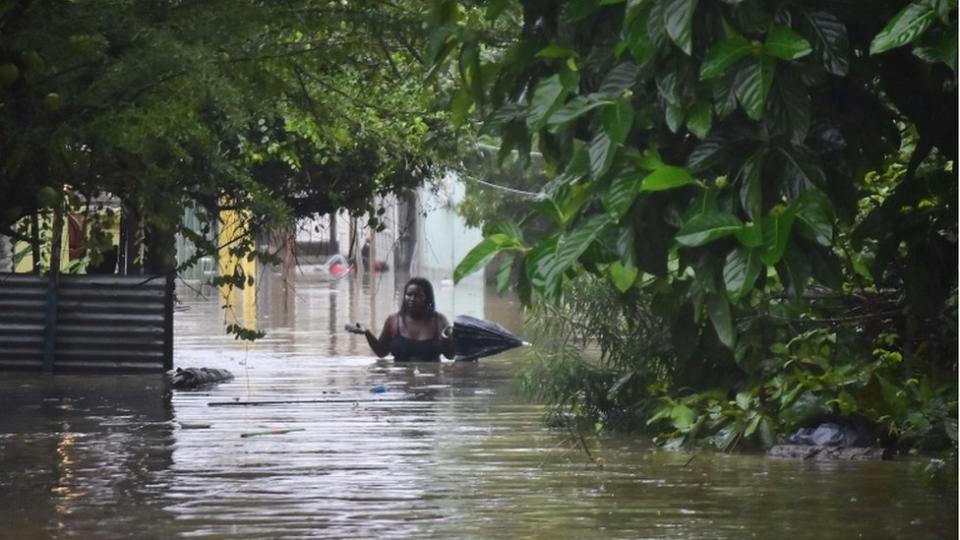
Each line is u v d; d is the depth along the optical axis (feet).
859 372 111.45
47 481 99.35
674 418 115.75
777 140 57.47
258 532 81.82
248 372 182.50
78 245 179.63
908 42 55.21
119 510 88.63
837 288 59.98
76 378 172.45
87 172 113.19
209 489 95.91
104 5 92.68
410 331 200.13
